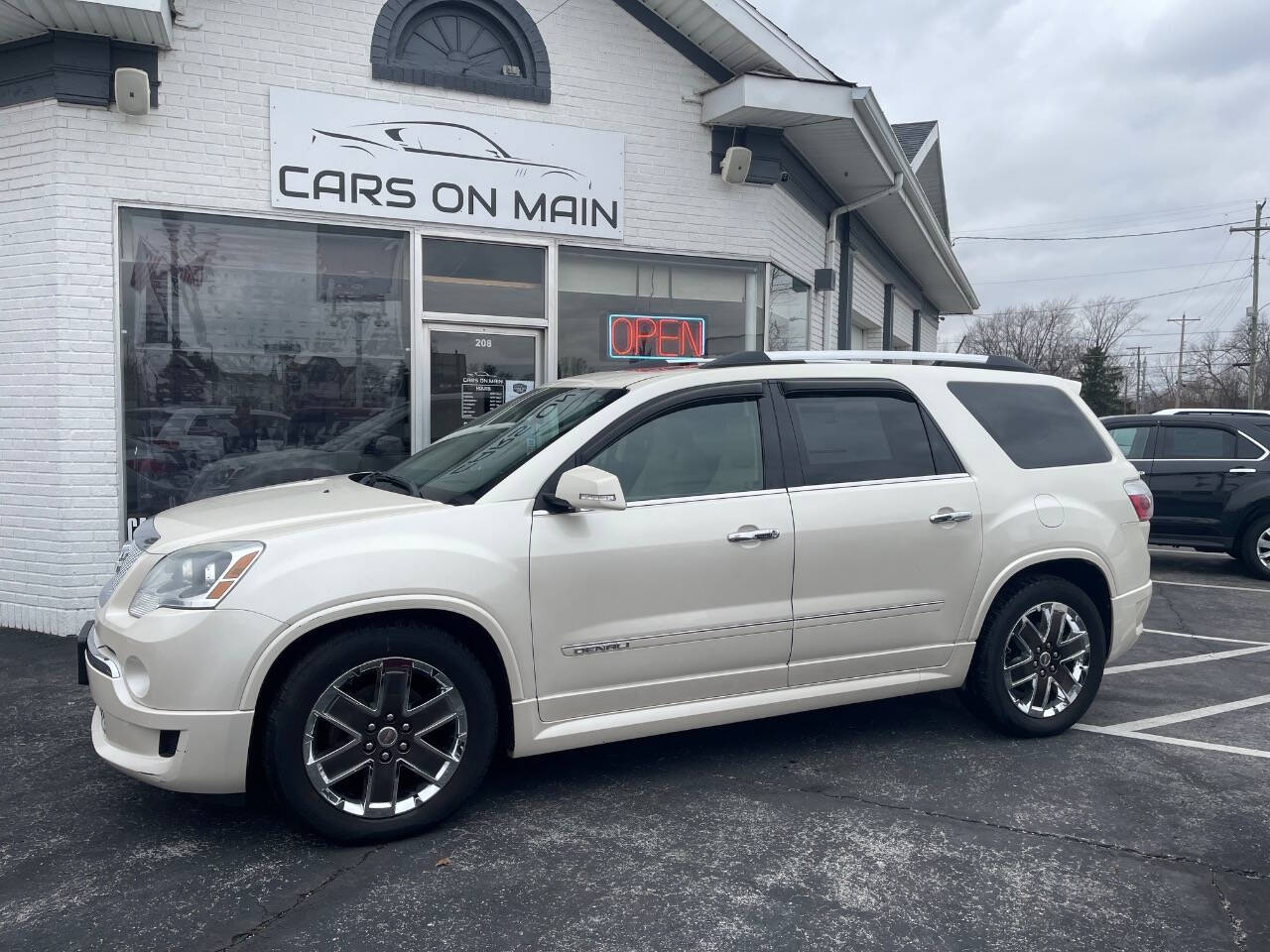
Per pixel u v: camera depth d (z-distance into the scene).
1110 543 4.80
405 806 3.54
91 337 6.64
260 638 3.26
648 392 4.05
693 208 8.47
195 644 3.24
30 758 4.40
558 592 3.69
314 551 3.40
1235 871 3.41
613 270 8.32
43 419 6.65
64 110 6.53
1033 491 4.65
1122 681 5.89
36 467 6.70
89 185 6.61
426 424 7.66
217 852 3.48
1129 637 4.93
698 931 2.97
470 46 7.74
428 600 3.46
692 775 4.23
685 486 4.00
